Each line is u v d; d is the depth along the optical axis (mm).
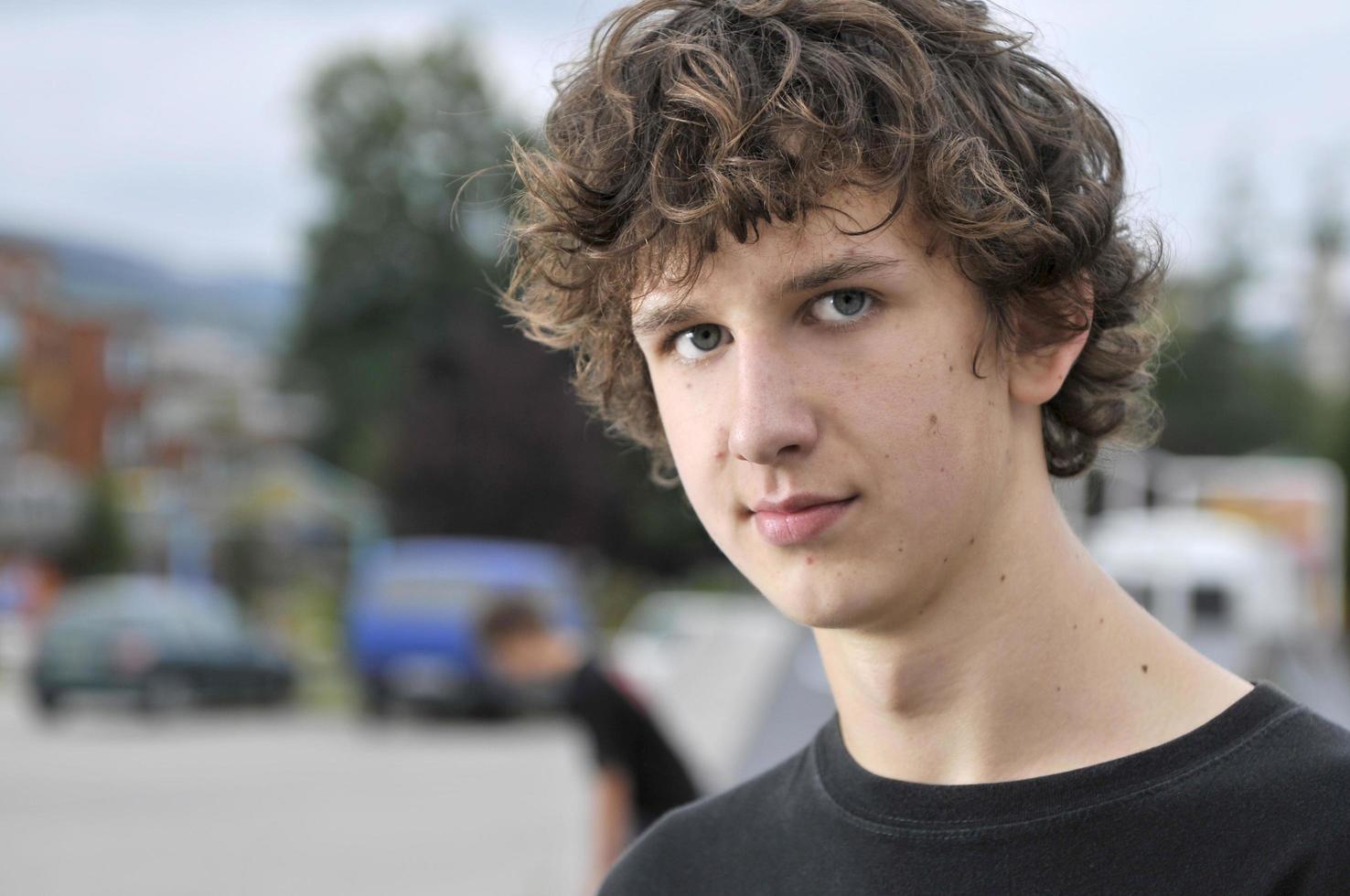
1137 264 1306
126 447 56469
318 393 52875
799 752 1306
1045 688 1117
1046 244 1106
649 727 4070
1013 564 1120
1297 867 990
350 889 8008
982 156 1090
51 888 8117
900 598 1090
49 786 11938
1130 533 13195
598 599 37125
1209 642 11820
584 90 1220
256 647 18391
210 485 52469
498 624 4973
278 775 12781
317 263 51344
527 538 37500
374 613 16422
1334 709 11016
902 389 1061
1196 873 1012
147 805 11086
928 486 1068
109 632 16906
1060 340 1151
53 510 38625
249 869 8641
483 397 37625
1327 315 60000
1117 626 1137
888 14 1103
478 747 14969
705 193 1064
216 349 67062
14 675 23359
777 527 1076
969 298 1093
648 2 1174
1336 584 19344
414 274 51125
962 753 1136
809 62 1072
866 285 1057
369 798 11430
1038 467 1160
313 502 47094
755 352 1068
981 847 1077
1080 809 1056
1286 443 50625
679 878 1289
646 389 1357
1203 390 48281
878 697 1158
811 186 1035
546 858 8750
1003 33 1180
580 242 1180
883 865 1121
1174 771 1053
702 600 39938
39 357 55844
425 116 51219
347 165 51125
